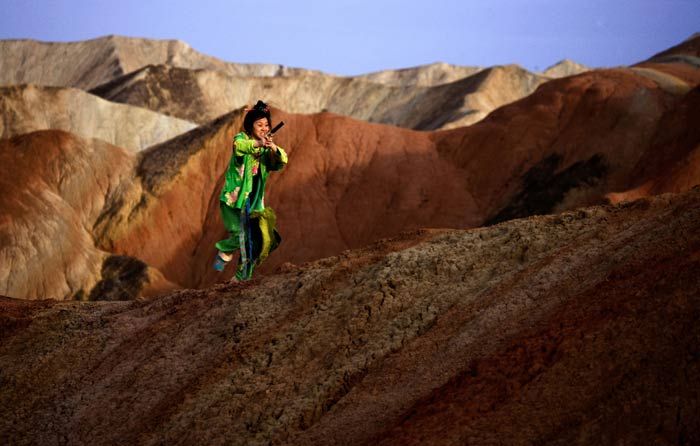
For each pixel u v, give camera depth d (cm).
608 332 714
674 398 632
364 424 791
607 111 6675
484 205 6588
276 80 14012
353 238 6406
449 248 1038
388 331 927
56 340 1228
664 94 6712
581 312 769
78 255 5891
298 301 1058
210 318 1114
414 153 6950
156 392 1024
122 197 6625
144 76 12988
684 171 4934
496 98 12750
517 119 6981
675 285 722
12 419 1095
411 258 1034
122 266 5891
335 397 869
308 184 6656
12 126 9019
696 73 7694
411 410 757
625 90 6794
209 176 6800
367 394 841
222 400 938
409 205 6556
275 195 6581
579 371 696
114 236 6425
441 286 974
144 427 968
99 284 5788
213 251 6391
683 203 909
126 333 1189
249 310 1091
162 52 17950
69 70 16675
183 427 926
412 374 839
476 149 6944
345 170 6788
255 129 1032
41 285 5669
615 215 994
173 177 6712
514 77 13162
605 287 800
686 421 615
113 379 1088
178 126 9750
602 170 6344
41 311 1327
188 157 6831
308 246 6300
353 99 14100
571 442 641
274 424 867
